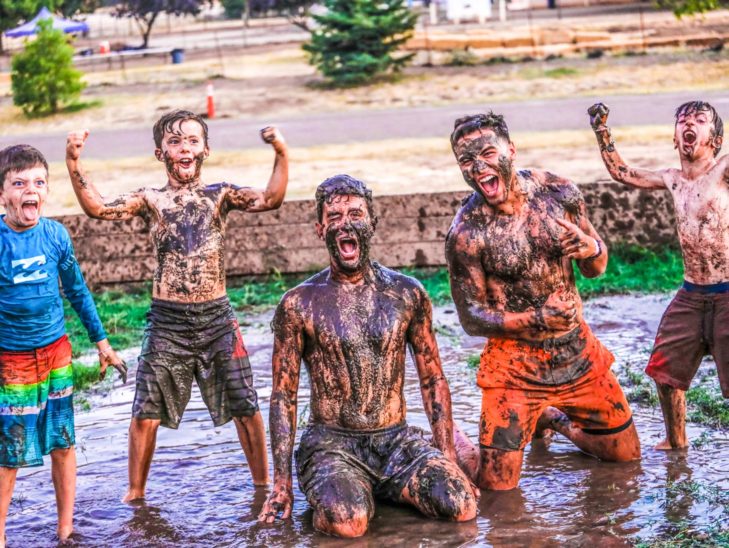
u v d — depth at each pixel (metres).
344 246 4.48
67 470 4.44
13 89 19.55
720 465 4.69
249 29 39.03
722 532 4.16
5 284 4.30
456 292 4.64
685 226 4.73
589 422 4.71
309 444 4.54
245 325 6.98
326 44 19.95
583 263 4.61
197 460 5.03
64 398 4.42
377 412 4.52
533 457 4.89
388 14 20.05
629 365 5.84
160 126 4.68
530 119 14.55
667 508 4.36
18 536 4.42
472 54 21.50
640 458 4.79
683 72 18.06
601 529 4.23
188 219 4.66
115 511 4.57
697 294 4.75
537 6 32.69
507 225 4.57
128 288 7.77
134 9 31.77
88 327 4.55
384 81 19.70
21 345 4.33
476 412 5.39
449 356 6.23
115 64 27.89
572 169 10.05
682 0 19.11
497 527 4.29
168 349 4.64
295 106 18.23
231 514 4.51
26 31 30.27
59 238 4.43
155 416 4.63
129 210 4.64
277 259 7.77
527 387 4.58
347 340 4.48
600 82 17.86
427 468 4.40
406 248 7.70
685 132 4.66
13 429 4.33
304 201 7.71
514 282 4.61
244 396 4.68
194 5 32.41
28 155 4.33
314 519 4.33
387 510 4.46
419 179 10.04
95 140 16.03
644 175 4.83
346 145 13.07
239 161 12.32
